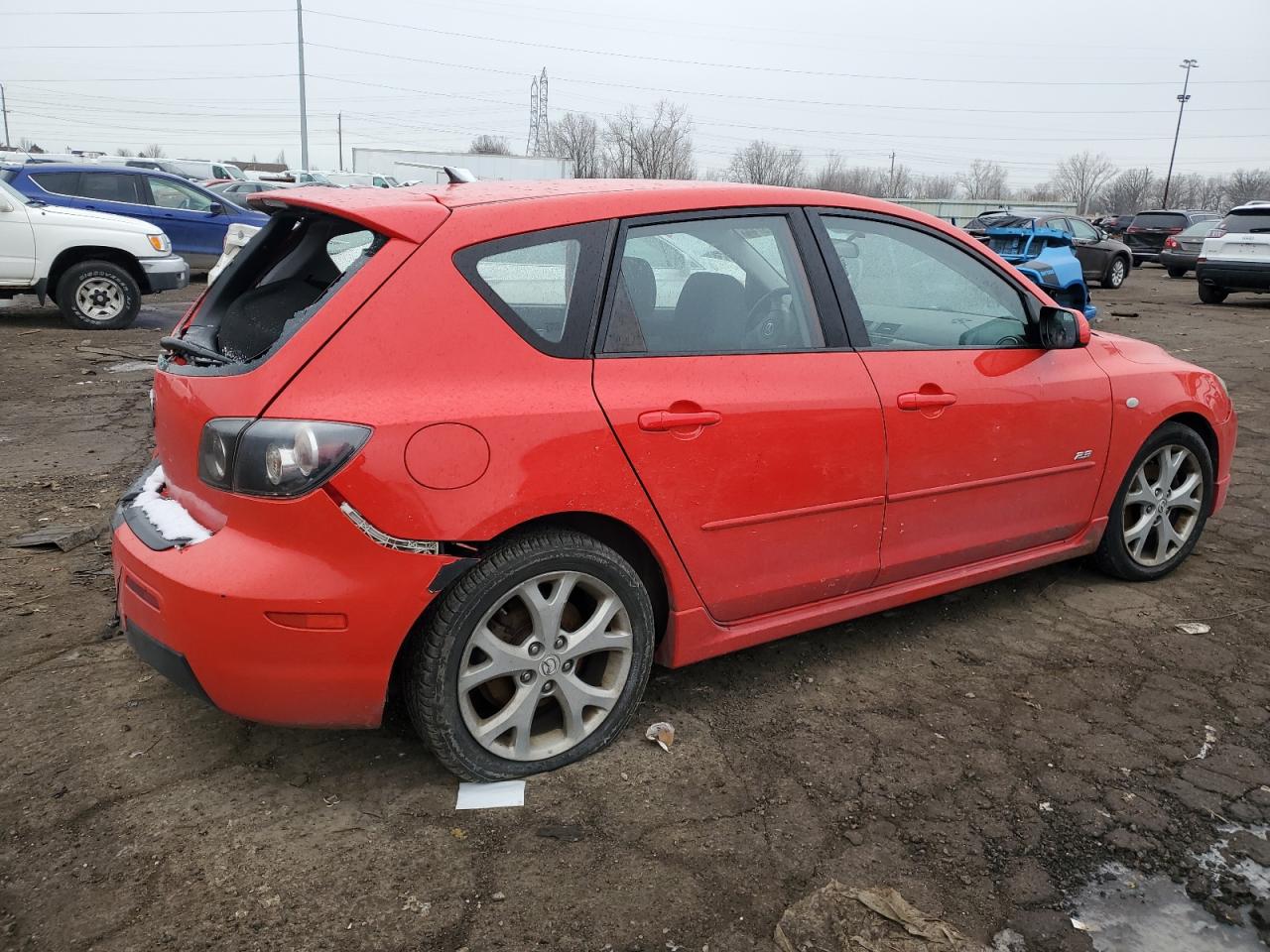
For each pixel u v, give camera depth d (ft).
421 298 7.91
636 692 9.21
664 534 8.95
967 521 11.34
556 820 8.20
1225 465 14.34
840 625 12.29
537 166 126.00
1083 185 298.15
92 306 36.70
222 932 6.88
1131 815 8.45
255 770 8.86
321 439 7.40
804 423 9.62
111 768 8.84
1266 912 7.33
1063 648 11.72
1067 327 11.51
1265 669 11.22
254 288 9.64
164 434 8.89
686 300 9.30
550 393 8.27
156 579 7.90
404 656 8.22
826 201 10.42
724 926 7.05
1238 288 51.75
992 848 7.98
